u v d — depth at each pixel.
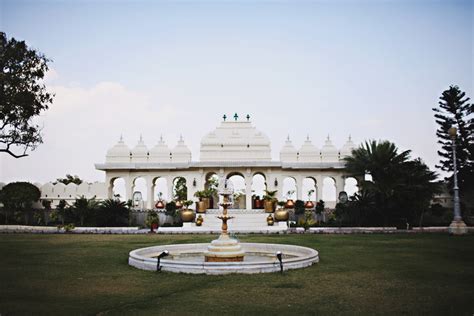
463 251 15.59
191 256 14.43
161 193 41.25
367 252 15.45
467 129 35.47
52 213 31.28
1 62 22.83
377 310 7.56
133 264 12.41
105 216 30.91
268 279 10.12
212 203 34.69
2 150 24.17
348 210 30.14
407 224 28.31
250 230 26.00
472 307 7.70
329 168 34.62
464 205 32.72
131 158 35.59
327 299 8.31
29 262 13.34
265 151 35.06
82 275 11.00
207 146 35.19
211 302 8.08
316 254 12.89
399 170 28.89
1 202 33.38
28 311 7.57
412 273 11.05
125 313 7.41
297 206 31.66
